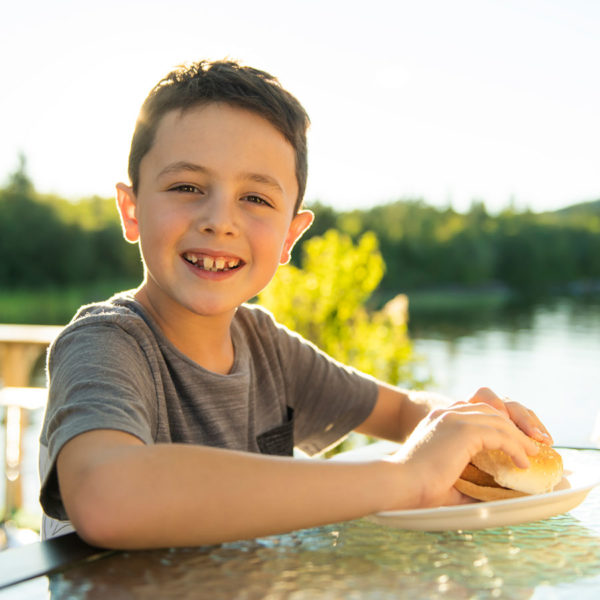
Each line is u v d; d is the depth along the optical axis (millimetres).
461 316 31297
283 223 1116
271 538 715
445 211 43469
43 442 907
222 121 1036
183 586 583
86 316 994
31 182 36438
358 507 713
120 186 1187
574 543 720
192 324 1116
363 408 1411
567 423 7695
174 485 656
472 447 834
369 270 4305
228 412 1138
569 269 43750
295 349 1415
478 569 638
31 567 606
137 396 854
